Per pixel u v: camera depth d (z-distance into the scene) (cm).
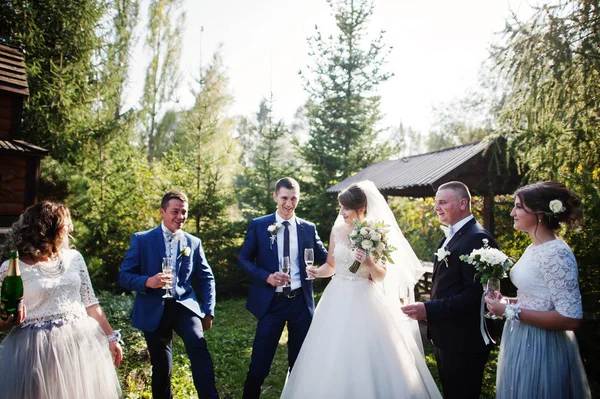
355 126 1266
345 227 380
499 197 905
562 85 475
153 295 348
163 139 2078
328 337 336
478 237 291
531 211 248
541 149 505
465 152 731
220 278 1032
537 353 241
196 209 1036
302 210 1220
